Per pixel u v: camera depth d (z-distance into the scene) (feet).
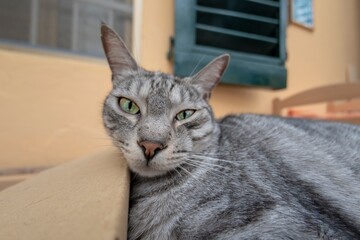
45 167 1.13
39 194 0.54
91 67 1.26
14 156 1.14
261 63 1.52
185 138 0.59
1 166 1.11
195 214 0.54
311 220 0.52
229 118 0.81
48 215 0.41
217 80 0.73
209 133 0.65
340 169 0.67
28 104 1.15
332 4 2.06
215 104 1.53
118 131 0.59
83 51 1.27
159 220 0.55
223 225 0.51
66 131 1.22
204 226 0.52
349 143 0.76
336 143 0.75
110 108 0.63
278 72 1.55
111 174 0.54
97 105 1.27
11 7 1.12
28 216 0.43
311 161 0.67
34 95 1.16
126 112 0.61
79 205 0.41
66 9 1.23
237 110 1.60
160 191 0.58
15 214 0.46
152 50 1.38
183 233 0.52
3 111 1.11
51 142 1.20
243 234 0.48
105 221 0.32
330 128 0.83
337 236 0.51
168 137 0.55
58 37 1.22
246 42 1.50
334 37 2.07
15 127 1.13
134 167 0.56
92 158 0.77
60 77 1.20
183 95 0.63
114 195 0.41
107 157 0.70
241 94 1.61
